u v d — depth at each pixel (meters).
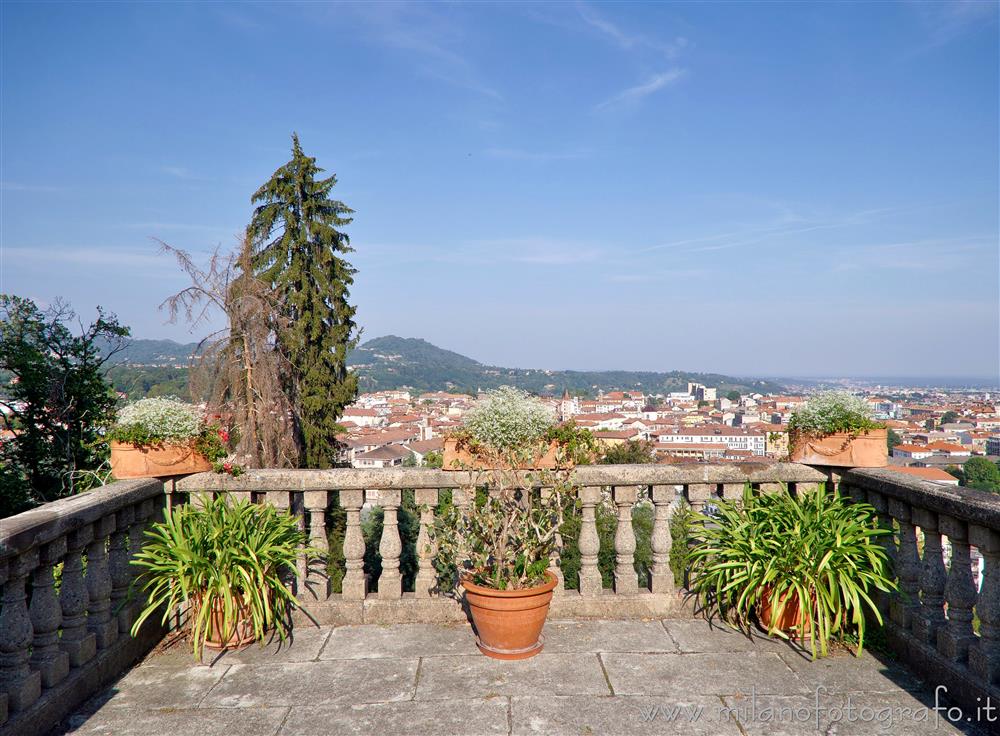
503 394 4.39
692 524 4.49
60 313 14.38
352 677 3.67
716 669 3.72
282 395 17.48
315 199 23.38
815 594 3.75
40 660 3.25
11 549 2.90
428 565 4.56
